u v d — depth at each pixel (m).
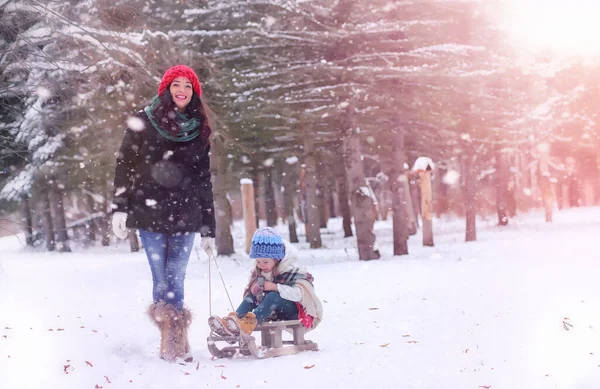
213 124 17.56
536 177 40.28
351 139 18.64
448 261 14.59
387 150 27.27
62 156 19.39
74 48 10.44
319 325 6.90
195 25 18.59
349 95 17.67
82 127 16.27
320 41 18.22
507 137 23.48
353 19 18.08
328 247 26.55
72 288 11.72
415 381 4.05
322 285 11.07
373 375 4.28
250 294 5.67
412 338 5.70
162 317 5.10
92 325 6.76
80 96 10.68
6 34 8.24
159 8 16.77
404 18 18.48
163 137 5.29
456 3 18.33
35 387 4.08
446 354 4.86
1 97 9.09
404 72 17.34
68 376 4.36
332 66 17.58
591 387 3.71
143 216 5.27
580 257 12.88
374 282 10.97
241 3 17.92
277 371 4.56
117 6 12.33
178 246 5.36
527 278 9.84
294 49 19.02
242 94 18.61
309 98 19.14
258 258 5.57
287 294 5.39
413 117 20.77
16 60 8.26
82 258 23.98
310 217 26.27
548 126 27.44
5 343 5.42
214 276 14.49
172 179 5.33
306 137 24.48
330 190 40.88
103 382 4.24
